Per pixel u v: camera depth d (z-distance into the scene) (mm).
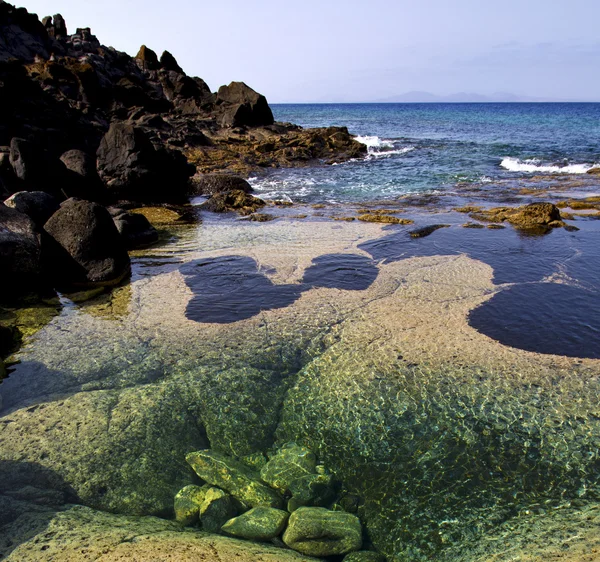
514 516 4445
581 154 29062
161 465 5230
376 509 4730
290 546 4312
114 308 8961
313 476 5047
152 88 41625
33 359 7133
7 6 34500
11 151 15023
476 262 11055
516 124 60281
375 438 5539
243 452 5570
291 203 18750
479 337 7590
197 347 7438
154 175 19141
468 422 5680
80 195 16469
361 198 19766
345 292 9500
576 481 4797
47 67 31297
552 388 6246
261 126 42250
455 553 4137
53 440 5406
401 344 7426
